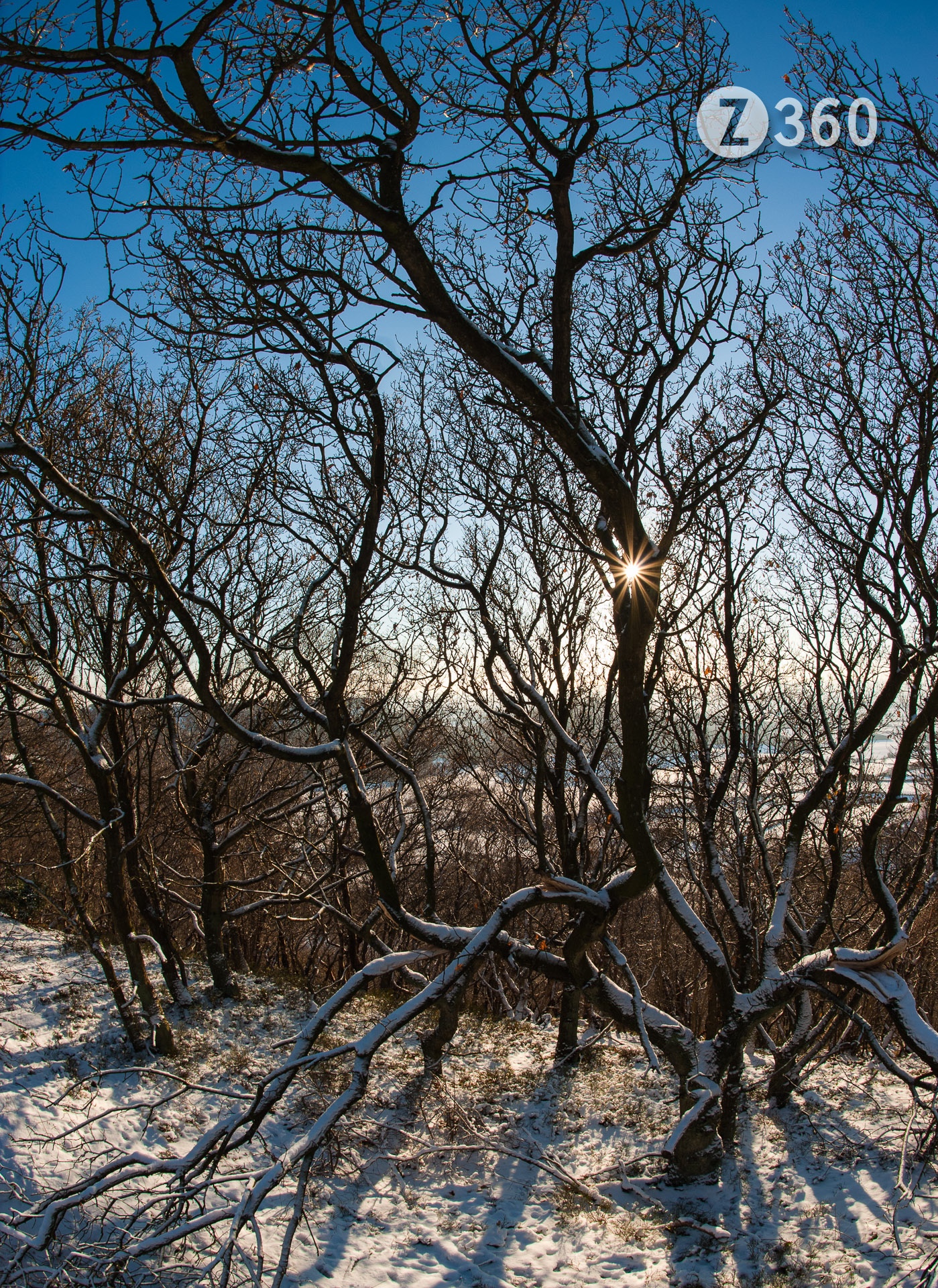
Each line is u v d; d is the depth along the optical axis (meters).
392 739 16.50
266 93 5.10
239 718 13.52
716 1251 7.62
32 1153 8.27
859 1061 11.87
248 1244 7.62
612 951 9.07
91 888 16.62
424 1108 10.23
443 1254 7.70
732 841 14.76
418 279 6.57
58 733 16.23
